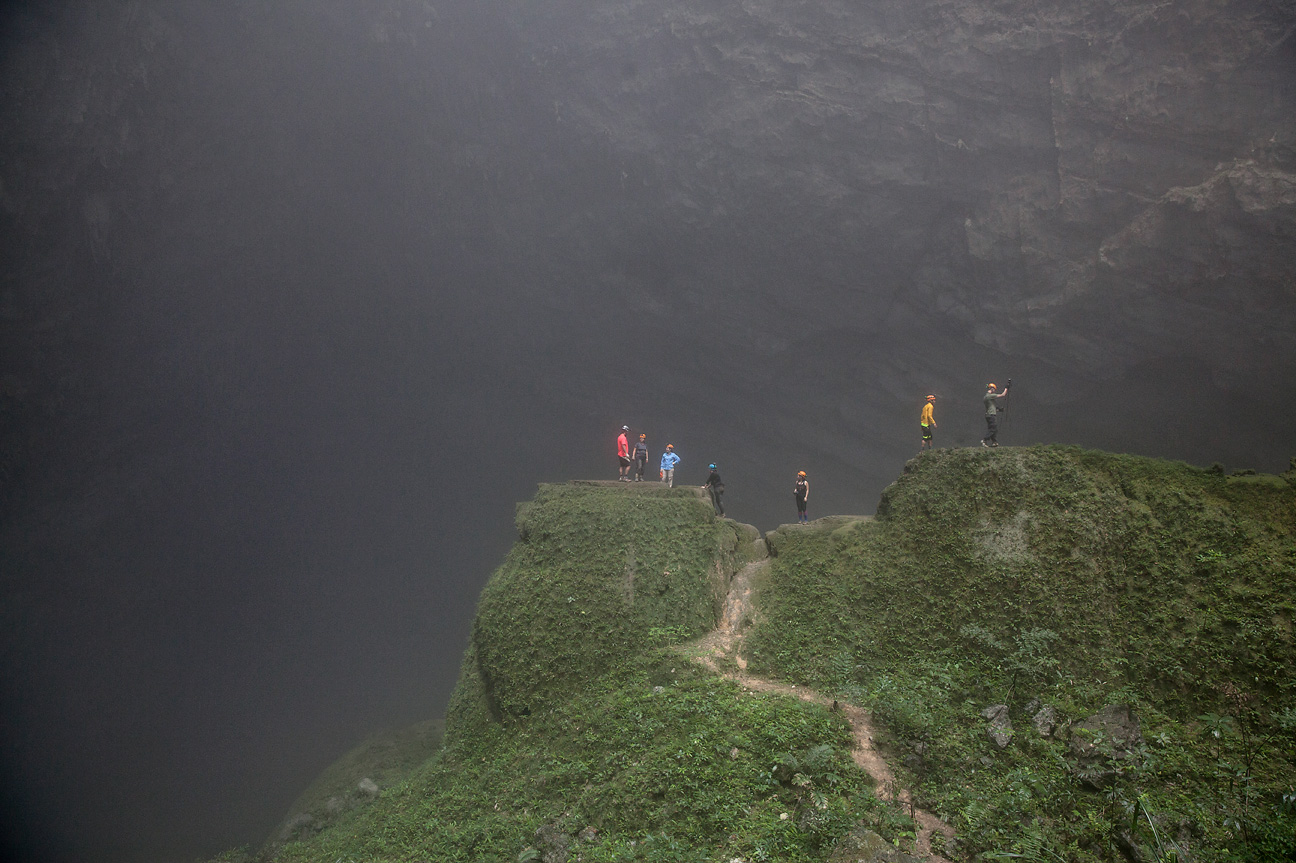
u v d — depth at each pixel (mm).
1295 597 11422
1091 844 9320
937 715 12203
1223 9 27047
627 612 15945
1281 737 10148
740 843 10047
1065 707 11703
